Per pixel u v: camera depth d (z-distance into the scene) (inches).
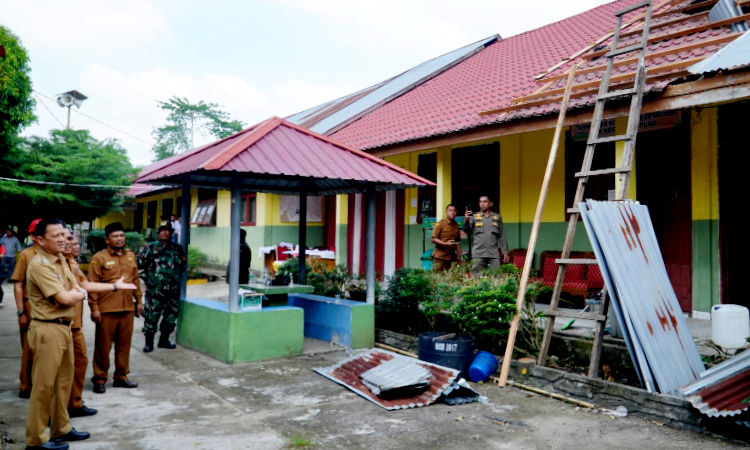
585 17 529.7
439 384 216.1
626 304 202.2
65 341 161.0
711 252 298.7
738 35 261.1
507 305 243.0
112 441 165.6
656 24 331.0
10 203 671.1
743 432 170.1
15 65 480.7
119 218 1184.8
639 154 334.6
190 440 167.9
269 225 682.2
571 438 174.7
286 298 351.9
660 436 176.1
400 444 168.9
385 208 530.0
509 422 190.1
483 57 599.8
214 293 522.0
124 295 223.0
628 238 221.3
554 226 375.2
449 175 419.2
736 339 220.5
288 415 194.2
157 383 233.5
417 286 302.4
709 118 299.6
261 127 295.4
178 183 342.0
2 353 283.9
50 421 165.3
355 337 302.2
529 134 393.1
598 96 250.8
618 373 231.6
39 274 156.9
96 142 764.0
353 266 560.7
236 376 245.8
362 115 585.3
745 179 288.8
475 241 333.1
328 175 275.4
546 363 246.8
